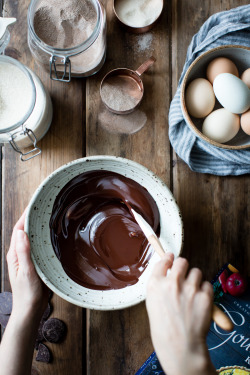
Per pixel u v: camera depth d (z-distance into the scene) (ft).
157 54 2.39
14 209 2.36
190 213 2.35
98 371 2.27
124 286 2.12
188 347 1.56
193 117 2.26
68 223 2.22
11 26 2.39
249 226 2.35
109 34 2.39
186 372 1.55
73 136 2.37
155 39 2.39
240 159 2.25
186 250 2.33
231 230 2.35
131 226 2.24
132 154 2.36
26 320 2.08
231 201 2.36
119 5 2.41
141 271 2.16
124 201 2.22
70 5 2.22
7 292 2.33
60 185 2.07
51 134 2.37
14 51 2.39
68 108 2.38
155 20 2.31
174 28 2.41
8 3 2.40
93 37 2.07
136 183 2.14
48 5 2.22
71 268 2.16
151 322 1.62
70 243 2.20
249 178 2.37
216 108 2.29
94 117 2.37
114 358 2.28
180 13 2.41
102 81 2.32
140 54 2.39
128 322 2.30
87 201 2.24
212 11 2.42
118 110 2.31
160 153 2.36
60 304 2.31
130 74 2.35
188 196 2.36
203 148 2.25
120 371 2.28
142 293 1.97
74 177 2.10
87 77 2.38
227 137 2.19
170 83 2.39
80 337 2.30
